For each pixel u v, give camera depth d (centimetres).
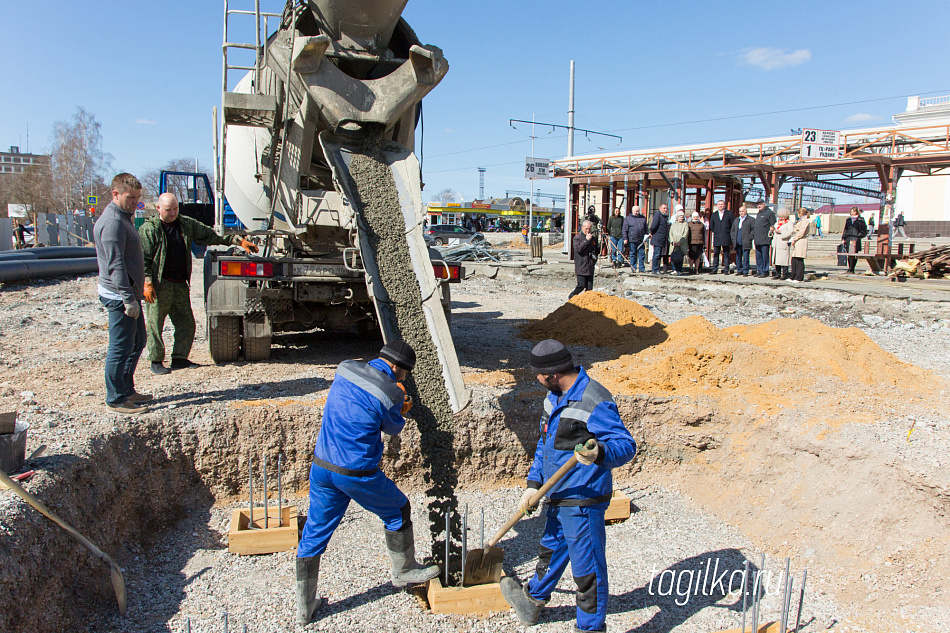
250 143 668
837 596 358
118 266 426
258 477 468
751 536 444
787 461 470
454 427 505
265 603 346
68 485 344
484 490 509
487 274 1797
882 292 1070
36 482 325
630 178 1902
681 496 511
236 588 359
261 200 693
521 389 550
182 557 392
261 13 584
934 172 1608
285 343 768
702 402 530
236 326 620
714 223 1482
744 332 723
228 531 406
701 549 427
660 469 537
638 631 337
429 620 336
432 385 428
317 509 322
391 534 340
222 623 327
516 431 518
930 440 429
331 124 525
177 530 423
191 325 596
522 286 1606
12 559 275
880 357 615
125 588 348
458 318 1016
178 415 459
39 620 285
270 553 398
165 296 561
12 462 331
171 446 447
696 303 1234
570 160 2180
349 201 487
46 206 4703
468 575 361
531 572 388
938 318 984
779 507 451
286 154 572
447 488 393
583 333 782
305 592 324
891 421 471
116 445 411
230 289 596
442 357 439
